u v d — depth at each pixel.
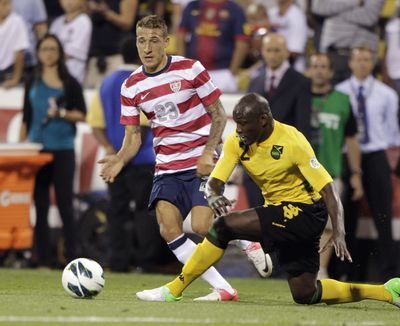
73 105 49.03
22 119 49.84
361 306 30.45
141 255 47.22
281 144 27.94
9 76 54.59
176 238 30.77
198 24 51.38
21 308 26.55
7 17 54.62
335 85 50.72
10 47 54.47
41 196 49.19
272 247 28.36
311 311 27.62
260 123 27.66
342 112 45.53
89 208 49.91
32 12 56.12
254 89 44.72
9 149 48.22
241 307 28.30
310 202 28.31
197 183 31.14
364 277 48.28
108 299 30.12
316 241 28.77
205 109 31.45
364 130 46.97
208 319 24.62
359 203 47.16
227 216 28.48
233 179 48.25
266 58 44.34
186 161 31.31
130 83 31.44
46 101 48.78
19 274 44.16
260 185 28.86
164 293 29.69
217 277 31.09
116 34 54.00
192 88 31.16
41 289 35.00
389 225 46.91
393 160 48.19
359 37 51.06
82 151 51.16
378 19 51.41
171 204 31.03
